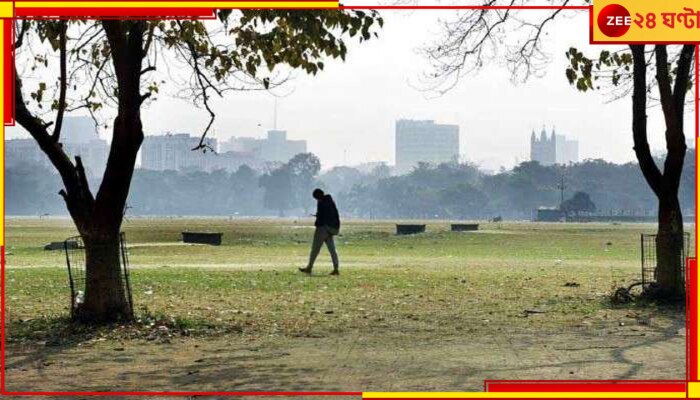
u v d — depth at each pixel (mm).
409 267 87000
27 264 91250
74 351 33625
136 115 39344
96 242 40188
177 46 42719
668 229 49875
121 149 39500
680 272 50000
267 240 163625
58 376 28484
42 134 38656
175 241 157250
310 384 26828
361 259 104812
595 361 30953
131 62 38969
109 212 40062
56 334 37594
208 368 29906
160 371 29375
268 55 40781
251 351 33688
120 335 37281
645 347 34375
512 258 108875
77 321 40281
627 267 88500
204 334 38312
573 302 51719
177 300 52469
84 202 40125
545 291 59344
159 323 40344
